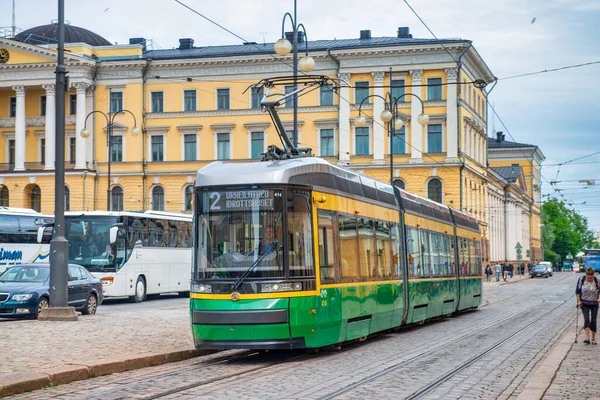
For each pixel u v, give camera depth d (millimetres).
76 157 73812
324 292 16062
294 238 15492
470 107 74562
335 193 17328
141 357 14625
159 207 74688
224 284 15188
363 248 18828
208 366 14867
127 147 74562
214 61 72812
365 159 70750
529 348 18766
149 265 38938
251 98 73125
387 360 15883
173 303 37188
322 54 71000
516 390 12250
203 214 15781
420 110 70062
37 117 76375
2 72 75625
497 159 130125
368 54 70250
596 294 19312
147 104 74625
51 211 74250
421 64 69875
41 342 16719
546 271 97188
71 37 81000
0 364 13297
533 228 133625
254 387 12148
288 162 16172
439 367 14867
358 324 18125
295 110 28203
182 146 74188
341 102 70875
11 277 26016
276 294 15070
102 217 36562
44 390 11836
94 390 11828
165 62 73625
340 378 13180
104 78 74938
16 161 75625
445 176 69625
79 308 26641
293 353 17188
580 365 14906
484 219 83000
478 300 34094
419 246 24469
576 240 160000
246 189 15633
